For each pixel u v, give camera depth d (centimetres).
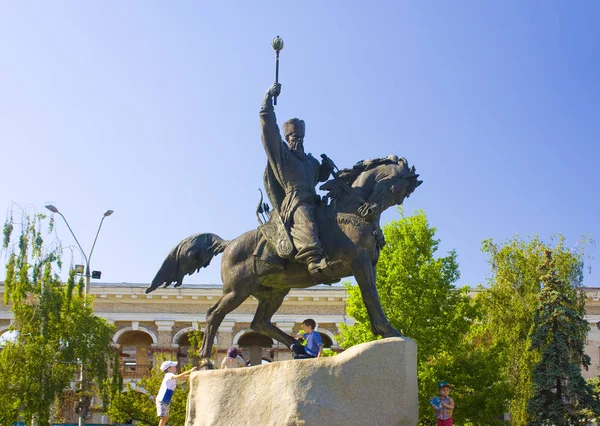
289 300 4675
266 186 1027
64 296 3130
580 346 2962
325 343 4728
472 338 3206
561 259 3331
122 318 4666
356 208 945
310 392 817
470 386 2616
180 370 4625
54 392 2948
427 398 2542
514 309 3197
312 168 1021
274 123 988
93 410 3981
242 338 5038
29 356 2927
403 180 948
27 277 3078
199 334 3381
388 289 2672
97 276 3338
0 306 4622
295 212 967
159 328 4650
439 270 2692
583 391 2839
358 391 805
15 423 3334
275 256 991
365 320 2636
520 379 3030
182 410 2978
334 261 917
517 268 3306
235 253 1030
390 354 809
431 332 2605
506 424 2627
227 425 866
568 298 3036
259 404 851
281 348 4591
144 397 3356
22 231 3120
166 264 1105
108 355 3272
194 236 1109
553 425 2852
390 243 2766
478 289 3844
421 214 2812
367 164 984
